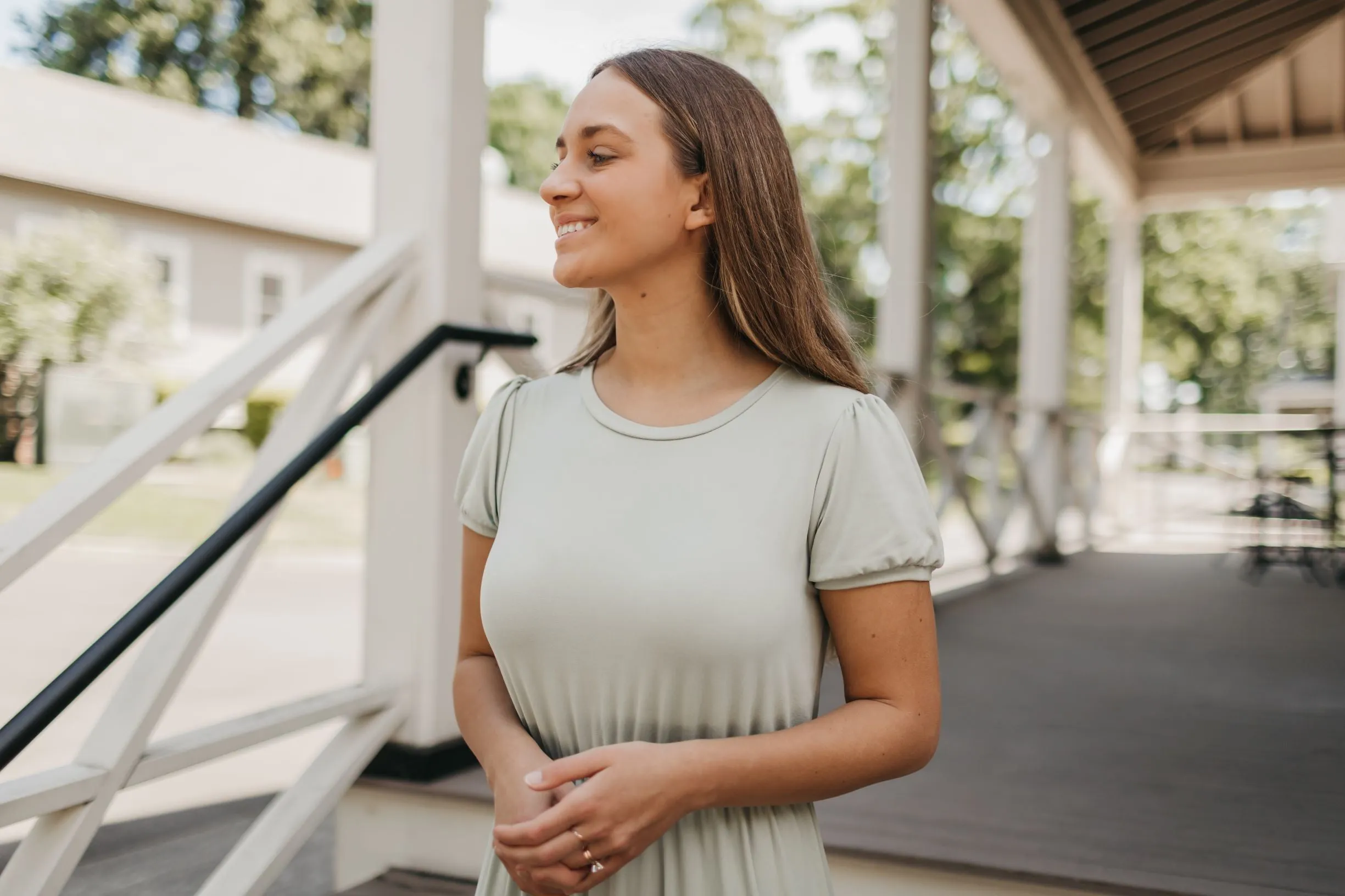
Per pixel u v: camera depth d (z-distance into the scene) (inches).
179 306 596.4
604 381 39.7
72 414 295.3
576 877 32.3
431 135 92.7
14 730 51.8
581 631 34.9
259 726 73.8
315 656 232.2
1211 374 1172.5
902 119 189.6
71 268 251.9
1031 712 124.4
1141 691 136.6
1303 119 329.1
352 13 857.5
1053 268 284.0
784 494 35.2
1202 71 285.3
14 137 249.4
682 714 34.9
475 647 42.9
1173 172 351.9
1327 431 287.7
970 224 983.6
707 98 36.8
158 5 749.3
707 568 34.0
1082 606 209.3
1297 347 1159.0
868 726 34.9
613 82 37.1
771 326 36.9
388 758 89.3
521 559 36.1
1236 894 69.0
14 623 268.8
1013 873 72.9
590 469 36.6
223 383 71.6
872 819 84.3
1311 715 123.4
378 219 95.0
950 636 175.5
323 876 99.3
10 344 254.1
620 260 36.3
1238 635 178.1
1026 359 288.5
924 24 188.7
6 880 60.0
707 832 35.7
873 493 35.4
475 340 91.3
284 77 828.0
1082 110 269.9
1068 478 322.0
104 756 63.5
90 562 384.8
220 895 72.9
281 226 642.2
